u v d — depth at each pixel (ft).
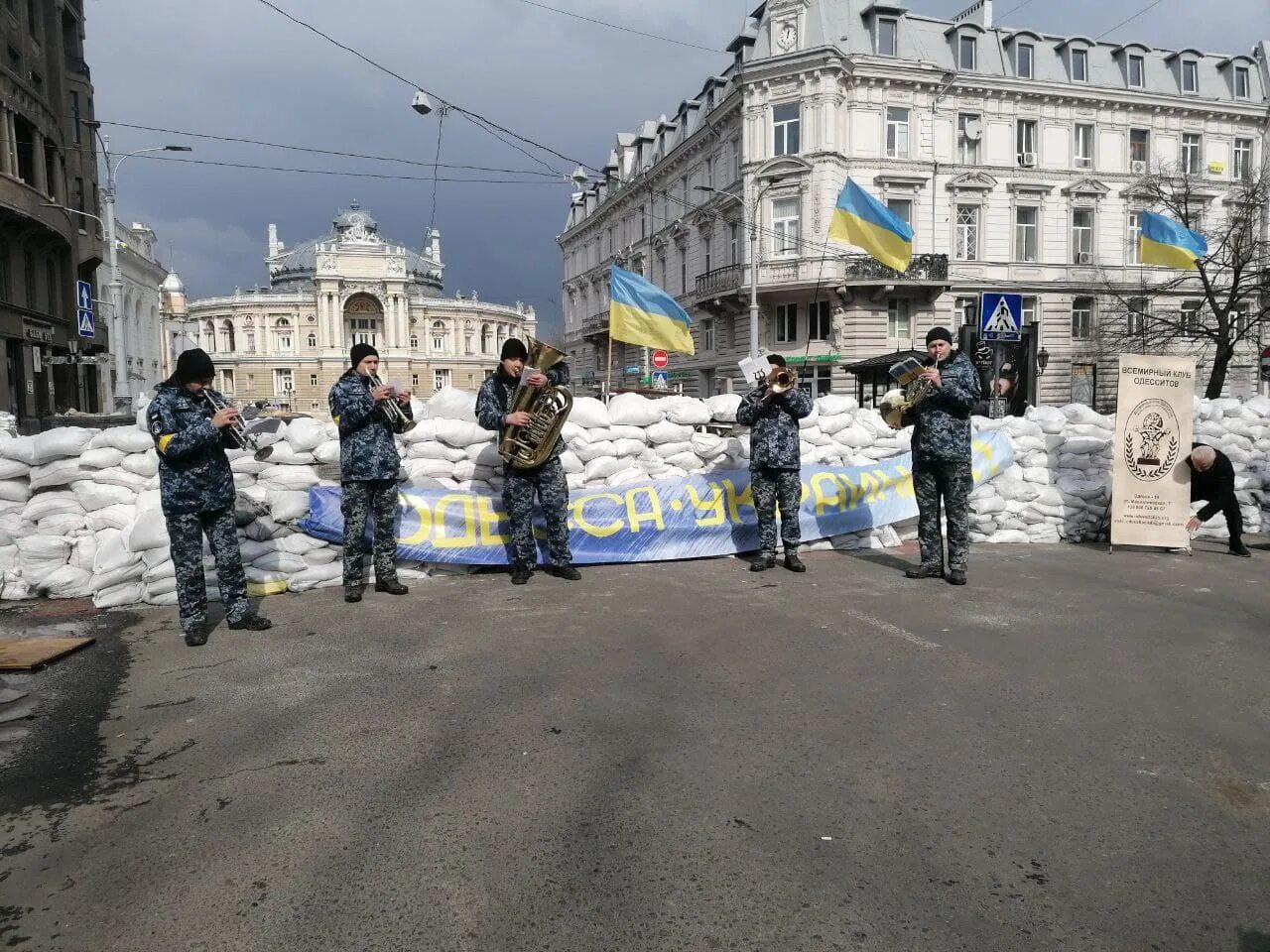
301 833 8.34
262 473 18.44
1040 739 10.64
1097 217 105.09
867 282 94.07
